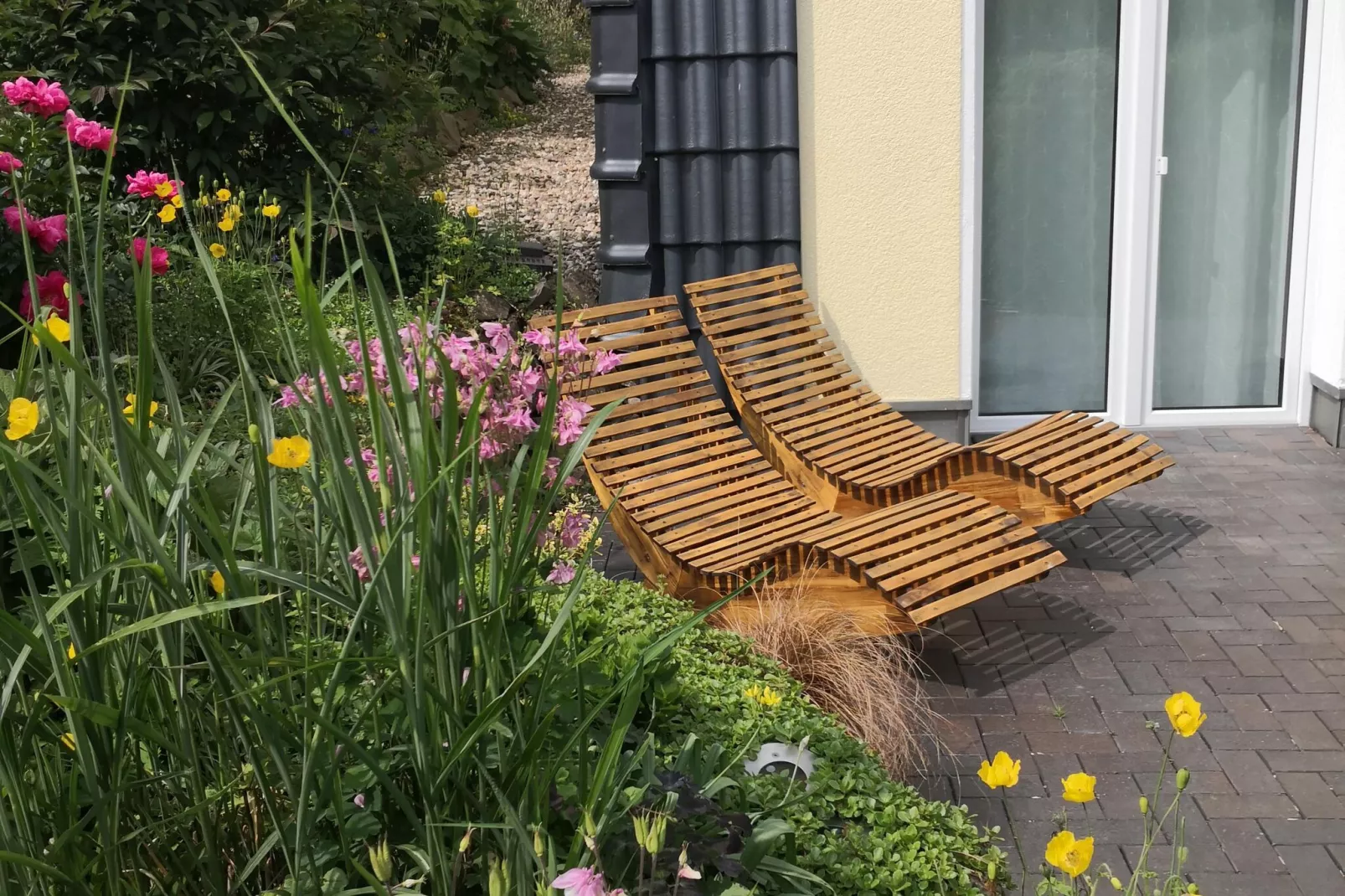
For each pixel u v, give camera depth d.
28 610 2.41
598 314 5.69
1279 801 3.89
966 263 6.64
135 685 2.06
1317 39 6.82
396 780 2.25
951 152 6.51
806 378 6.25
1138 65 6.88
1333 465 6.70
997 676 4.72
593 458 5.38
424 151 10.25
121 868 2.11
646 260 6.55
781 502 5.56
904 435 6.09
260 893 2.13
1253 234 7.18
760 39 6.50
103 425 2.30
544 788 2.16
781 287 6.38
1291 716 4.36
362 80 8.23
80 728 1.88
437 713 2.15
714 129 6.59
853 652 4.21
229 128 7.54
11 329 4.85
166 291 5.55
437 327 2.26
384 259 8.05
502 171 11.25
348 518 2.17
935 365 6.76
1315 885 3.52
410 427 2.02
